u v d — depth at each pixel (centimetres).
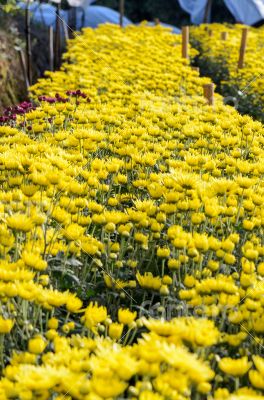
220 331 297
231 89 1173
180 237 349
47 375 219
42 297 279
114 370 212
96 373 212
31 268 298
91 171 457
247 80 1099
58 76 941
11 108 686
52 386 223
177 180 400
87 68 1020
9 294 272
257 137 611
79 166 460
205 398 263
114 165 451
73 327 295
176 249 371
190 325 237
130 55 1146
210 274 348
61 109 636
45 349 286
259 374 240
